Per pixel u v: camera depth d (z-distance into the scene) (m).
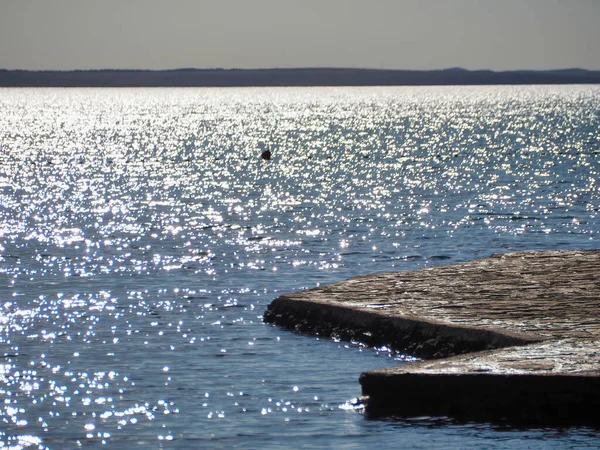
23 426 16.77
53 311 26.27
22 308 26.66
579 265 27.38
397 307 22.67
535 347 18.36
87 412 17.48
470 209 51.72
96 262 35.00
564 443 15.59
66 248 38.66
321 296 24.36
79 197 60.78
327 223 46.66
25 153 108.81
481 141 125.12
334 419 17.02
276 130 167.62
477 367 17.16
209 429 16.58
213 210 53.12
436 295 23.88
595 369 16.72
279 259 35.78
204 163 93.56
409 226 45.12
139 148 119.38
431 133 149.25
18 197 60.50
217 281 31.16
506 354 17.95
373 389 17.42
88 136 150.25
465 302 22.91
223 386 19.02
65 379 19.52
